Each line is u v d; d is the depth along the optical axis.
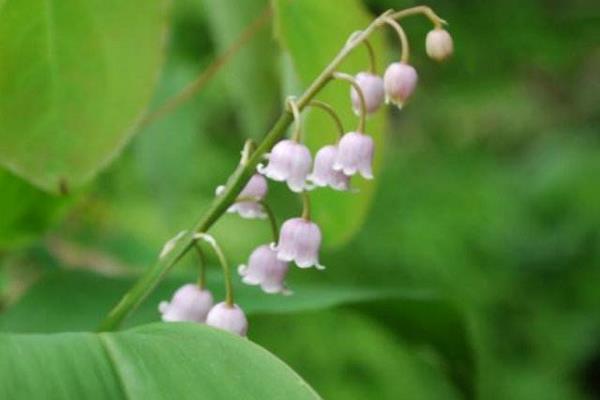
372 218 1.02
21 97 0.49
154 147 0.68
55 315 0.53
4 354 0.43
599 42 0.85
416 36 0.83
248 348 0.44
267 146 0.46
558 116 1.24
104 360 0.44
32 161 0.50
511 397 1.04
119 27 0.49
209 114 0.94
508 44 0.85
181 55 0.81
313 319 0.91
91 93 0.50
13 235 0.56
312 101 0.46
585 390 1.08
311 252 0.46
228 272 0.46
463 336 0.56
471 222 1.06
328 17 0.50
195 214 0.86
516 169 1.18
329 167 0.46
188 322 0.44
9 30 0.49
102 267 0.64
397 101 0.45
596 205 1.12
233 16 0.61
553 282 1.09
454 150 1.13
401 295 0.55
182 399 0.43
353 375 0.90
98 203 0.69
